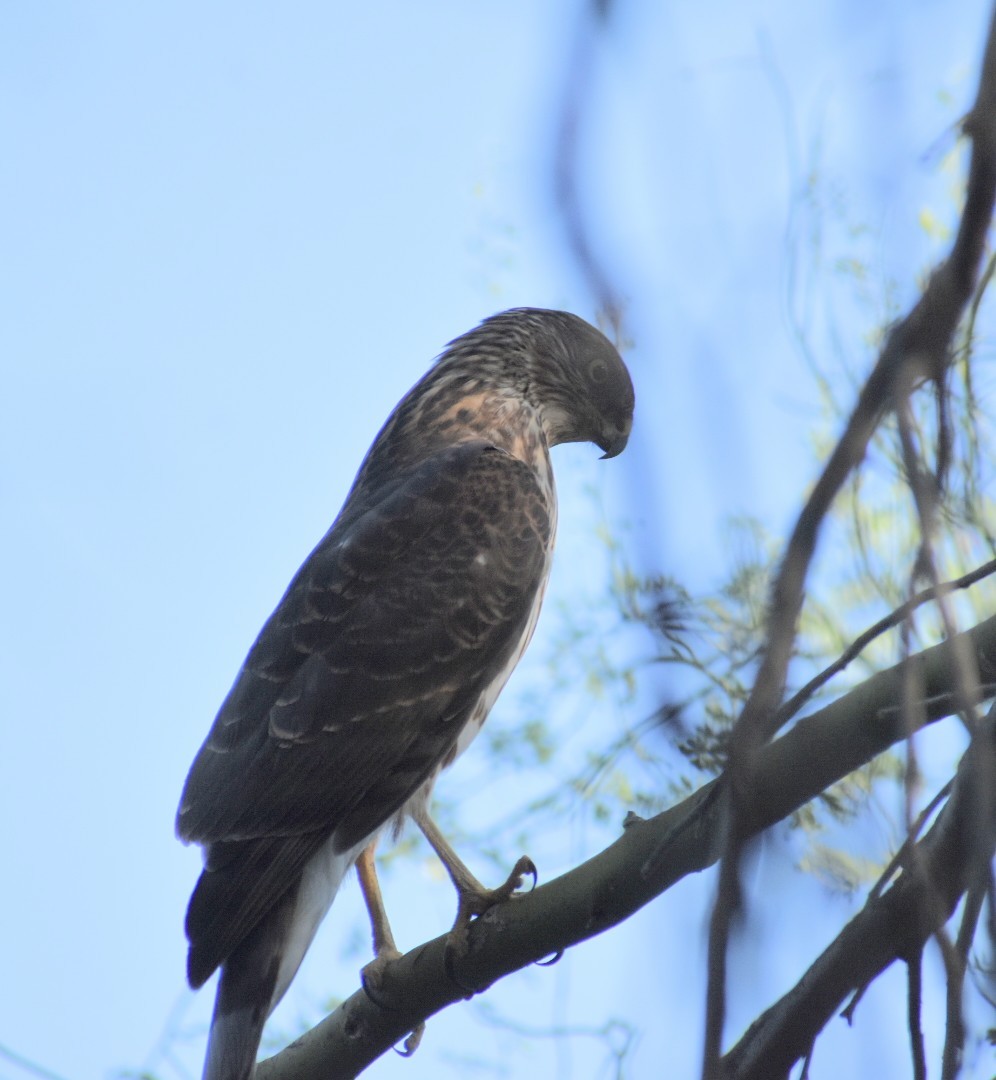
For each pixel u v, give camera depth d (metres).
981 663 5.62
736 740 3.21
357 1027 7.80
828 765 5.50
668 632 4.07
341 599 9.23
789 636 3.23
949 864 4.38
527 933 7.29
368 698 8.96
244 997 7.96
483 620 9.41
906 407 3.27
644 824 6.88
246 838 8.46
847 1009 4.49
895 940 4.48
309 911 8.53
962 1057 3.80
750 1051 4.49
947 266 3.27
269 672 9.02
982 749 3.64
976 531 5.50
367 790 8.84
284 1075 7.97
